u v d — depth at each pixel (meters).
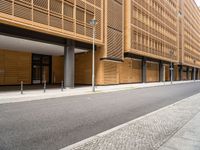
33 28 17.66
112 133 6.33
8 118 8.14
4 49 25.78
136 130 6.68
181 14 64.31
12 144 5.29
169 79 60.91
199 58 90.31
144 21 39.44
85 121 7.92
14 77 26.91
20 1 16.42
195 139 5.86
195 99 15.10
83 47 25.73
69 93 18.23
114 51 29.73
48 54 31.02
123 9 32.72
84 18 23.61
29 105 11.57
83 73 30.84
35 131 6.46
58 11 20.06
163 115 9.13
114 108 11.04
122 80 35.31
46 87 24.16
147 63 44.47
